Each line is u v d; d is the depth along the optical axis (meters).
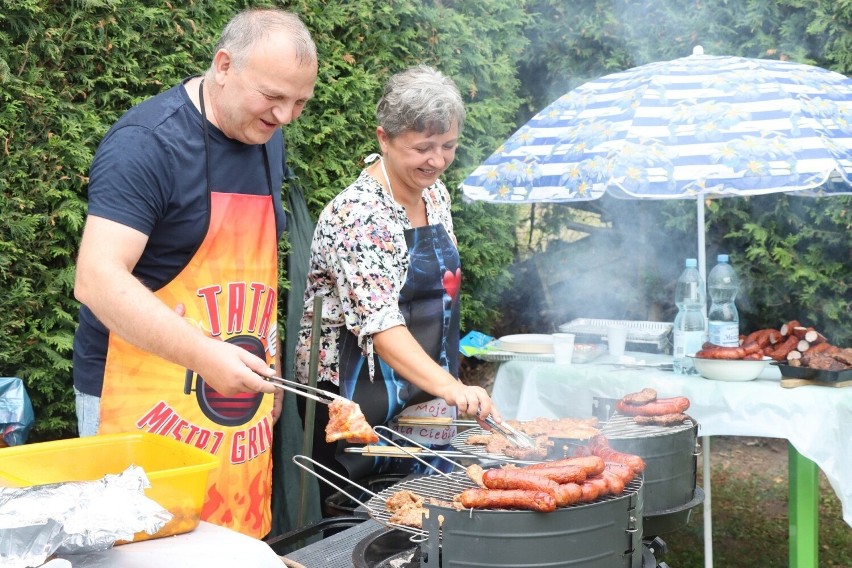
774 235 5.70
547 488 1.71
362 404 2.85
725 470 6.34
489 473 1.82
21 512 1.31
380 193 2.74
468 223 5.26
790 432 3.16
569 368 3.73
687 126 3.30
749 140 3.15
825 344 3.42
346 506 2.85
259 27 2.12
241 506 2.45
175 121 2.21
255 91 2.13
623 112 3.50
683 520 2.49
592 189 3.31
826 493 6.00
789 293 5.82
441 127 2.57
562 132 3.75
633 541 1.80
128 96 3.42
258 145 2.45
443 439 3.02
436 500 1.98
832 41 5.52
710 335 3.60
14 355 3.19
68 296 3.35
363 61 4.50
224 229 2.34
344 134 4.37
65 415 3.45
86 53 3.34
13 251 3.14
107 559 1.41
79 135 3.26
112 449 1.80
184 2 3.64
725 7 5.76
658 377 3.47
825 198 5.49
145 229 2.12
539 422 2.64
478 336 4.24
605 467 1.96
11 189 3.14
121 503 1.36
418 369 2.52
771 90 3.38
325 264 2.79
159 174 2.15
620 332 3.96
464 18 5.00
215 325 2.36
